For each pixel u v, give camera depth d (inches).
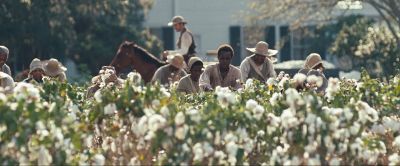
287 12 1964.8
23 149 382.3
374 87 477.4
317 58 717.9
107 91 442.6
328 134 406.0
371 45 1510.8
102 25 1868.8
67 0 1761.8
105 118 437.7
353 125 416.8
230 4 2472.9
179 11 2452.0
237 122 408.2
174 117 398.9
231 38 2455.7
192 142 392.8
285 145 413.1
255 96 509.0
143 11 2148.1
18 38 1676.9
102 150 429.4
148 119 401.1
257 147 416.5
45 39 1704.0
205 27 2479.1
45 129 386.0
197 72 700.0
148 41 1978.3
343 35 1625.2
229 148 392.8
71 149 395.9
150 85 436.1
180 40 995.3
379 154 425.4
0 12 1652.3
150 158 410.0
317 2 1893.5
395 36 1507.1
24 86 408.8
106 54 1843.0
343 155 414.9
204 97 546.9
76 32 1851.6
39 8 1683.1
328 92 469.1
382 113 463.8
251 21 1982.0
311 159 400.2
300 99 412.8
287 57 2368.4
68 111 455.8
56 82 470.3
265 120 415.5
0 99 392.2
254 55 737.6
